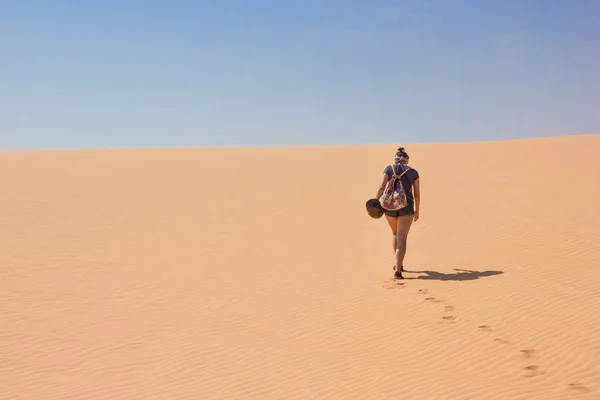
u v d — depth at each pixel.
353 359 7.48
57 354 8.19
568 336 7.73
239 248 14.94
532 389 6.26
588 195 18.91
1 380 7.30
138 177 27.59
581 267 11.50
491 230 15.39
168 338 8.69
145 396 6.67
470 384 6.48
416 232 15.72
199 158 34.50
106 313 10.05
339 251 14.17
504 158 29.20
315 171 28.48
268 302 10.32
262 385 6.81
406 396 6.27
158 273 12.72
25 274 12.79
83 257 14.33
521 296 9.55
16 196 22.83
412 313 9.14
